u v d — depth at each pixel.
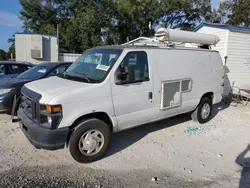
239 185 2.97
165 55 4.37
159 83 4.24
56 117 3.06
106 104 3.51
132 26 26.00
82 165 3.45
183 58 4.73
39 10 26.11
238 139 4.69
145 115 4.09
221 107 7.62
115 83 3.60
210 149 4.15
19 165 3.37
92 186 2.90
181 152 4.00
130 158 3.73
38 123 3.18
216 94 5.80
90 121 3.41
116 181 3.03
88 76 3.70
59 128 3.10
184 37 5.00
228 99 8.80
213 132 5.07
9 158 3.56
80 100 3.24
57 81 3.76
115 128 3.75
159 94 4.27
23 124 3.53
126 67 3.64
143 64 4.00
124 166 3.46
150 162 3.60
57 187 2.85
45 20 26.62
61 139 3.13
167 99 4.43
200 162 3.63
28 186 2.84
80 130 3.32
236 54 9.04
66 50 24.92
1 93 5.16
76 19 23.55
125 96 3.73
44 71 6.11
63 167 3.37
